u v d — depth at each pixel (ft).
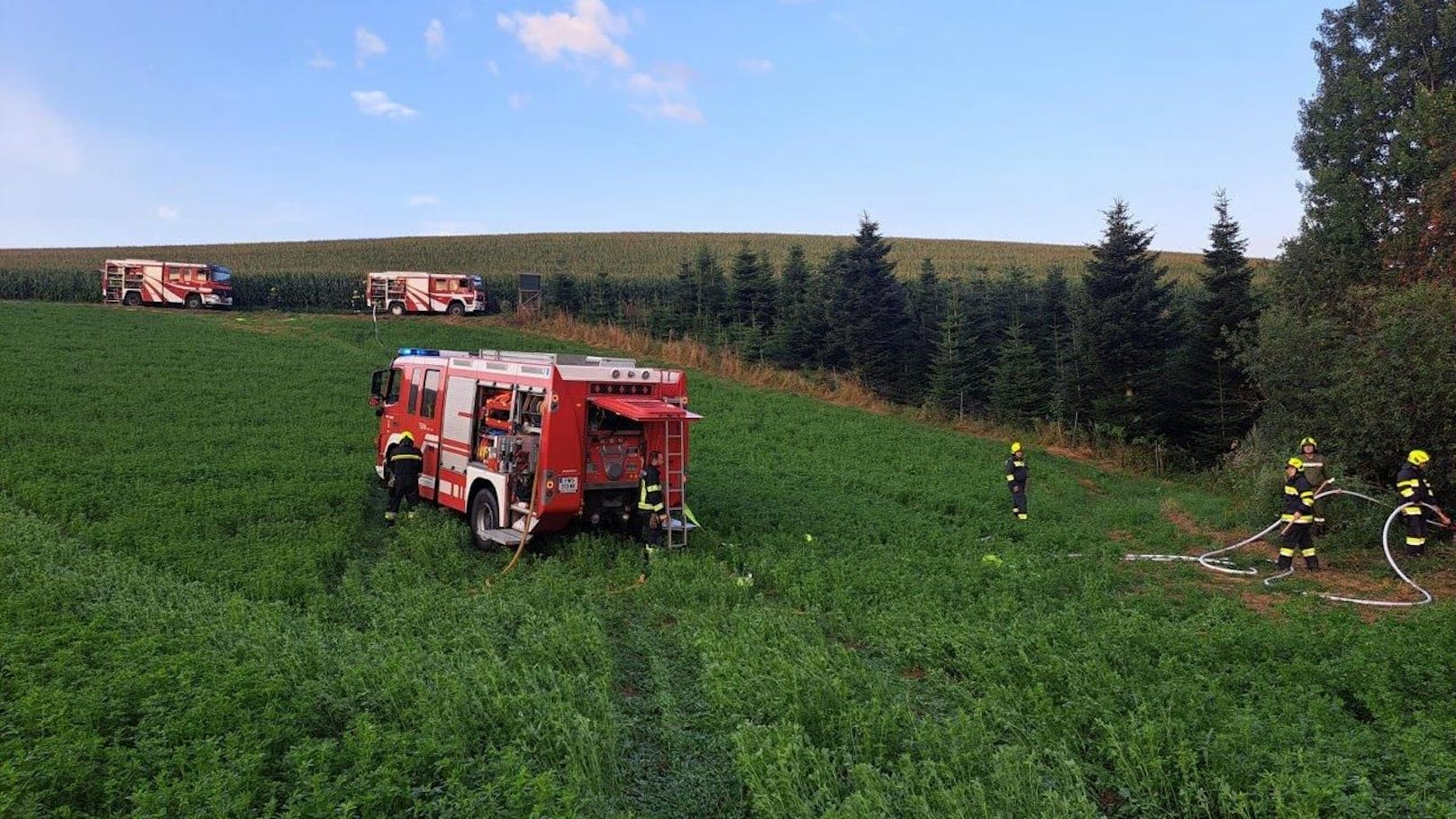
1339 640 28.99
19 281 171.73
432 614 30.42
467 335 143.02
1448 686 24.67
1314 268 84.38
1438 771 18.53
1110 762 21.16
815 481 68.80
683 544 43.96
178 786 16.55
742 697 23.54
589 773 19.43
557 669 25.89
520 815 16.90
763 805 17.94
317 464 59.98
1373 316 59.21
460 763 18.62
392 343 131.23
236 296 180.14
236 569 35.47
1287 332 63.10
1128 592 41.06
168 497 47.03
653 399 45.39
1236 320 99.40
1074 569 42.80
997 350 124.36
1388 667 25.55
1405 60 84.28
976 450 93.40
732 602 35.76
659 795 20.15
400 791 17.31
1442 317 49.75
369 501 52.90
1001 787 18.39
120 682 20.98
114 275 161.48
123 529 39.78
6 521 38.83
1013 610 33.88
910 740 21.45
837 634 32.53
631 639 30.71
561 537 45.62
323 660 24.53
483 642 26.94
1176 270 230.07
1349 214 81.46
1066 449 108.58
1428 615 32.91
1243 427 98.94
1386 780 19.10
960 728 21.24
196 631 26.16
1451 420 49.32
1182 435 105.19
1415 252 64.95
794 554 43.19
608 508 45.19
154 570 33.91
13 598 27.37
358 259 284.41
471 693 21.91
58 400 74.79
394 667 23.08
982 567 42.04
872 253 128.77
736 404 106.32
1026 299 136.67
